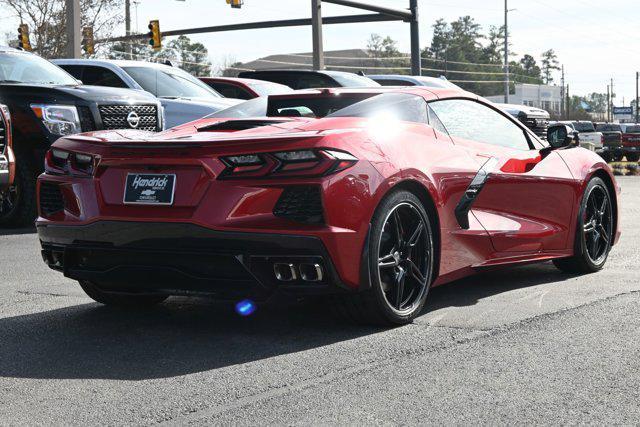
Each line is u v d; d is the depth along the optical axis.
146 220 3.84
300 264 3.76
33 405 3.04
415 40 26.50
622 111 121.69
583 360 3.52
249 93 12.66
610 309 4.52
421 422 2.80
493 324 4.20
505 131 5.29
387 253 4.12
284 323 4.29
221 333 4.10
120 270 4.02
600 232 5.87
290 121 4.28
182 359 3.63
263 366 3.50
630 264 6.15
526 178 5.12
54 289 5.32
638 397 3.03
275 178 3.75
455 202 4.55
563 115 131.75
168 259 3.87
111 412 2.96
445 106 4.83
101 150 4.04
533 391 3.11
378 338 3.95
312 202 3.77
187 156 3.82
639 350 3.67
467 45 153.38
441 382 3.23
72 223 4.07
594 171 5.73
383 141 4.14
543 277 5.62
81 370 3.48
